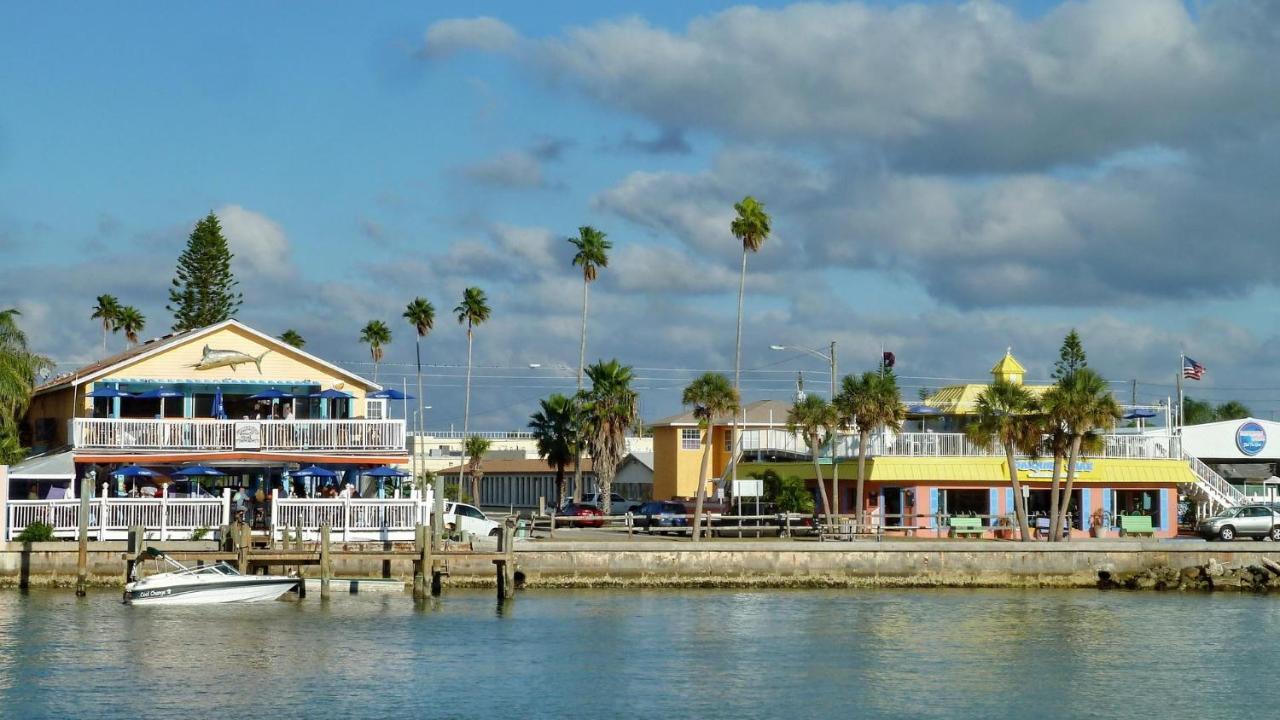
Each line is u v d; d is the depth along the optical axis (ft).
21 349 224.74
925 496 263.29
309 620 161.99
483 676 131.95
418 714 116.78
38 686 124.47
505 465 430.20
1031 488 269.03
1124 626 166.91
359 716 115.85
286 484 198.90
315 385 221.05
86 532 175.22
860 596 193.06
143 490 197.67
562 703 121.39
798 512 267.39
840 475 278.46
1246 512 245.86
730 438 335.06
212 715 115.14
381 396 224.33
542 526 241.76
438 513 181.16
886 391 254.47
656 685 129.18
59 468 199.21
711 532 236.84
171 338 240.32
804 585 201.16
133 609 166.81
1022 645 152.87
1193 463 284.00
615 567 196.75
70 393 222.07
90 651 140.36
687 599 187.11
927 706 122.42
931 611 178.19
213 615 164.04
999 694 127.34
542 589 194.49
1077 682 132.87
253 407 221.25
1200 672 138.10
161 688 124.36
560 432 330.95
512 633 155.63
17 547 179.73
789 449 317.01
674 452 344.69
